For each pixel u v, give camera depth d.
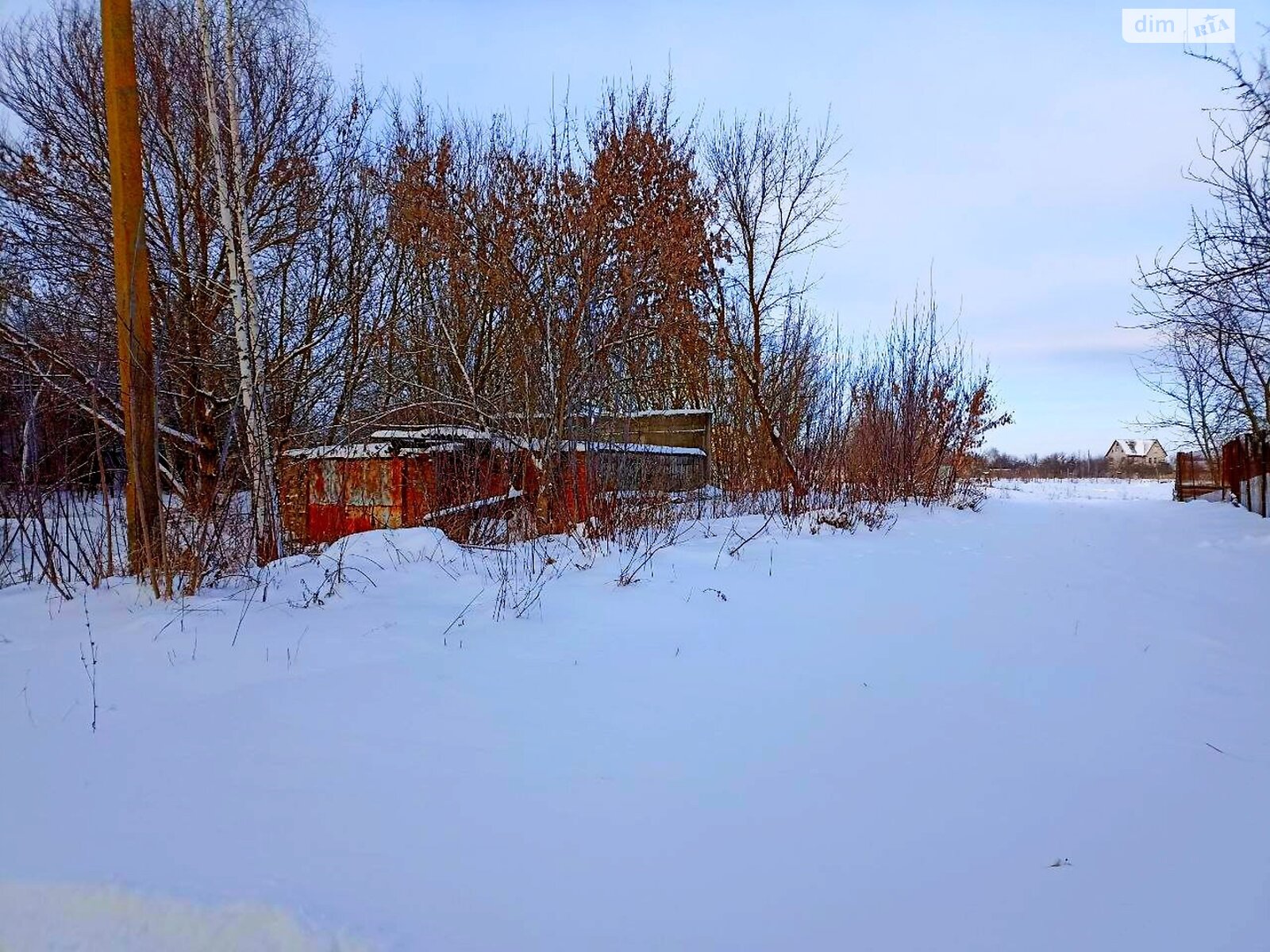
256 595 4.78
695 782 2.60
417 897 1.87
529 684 3.52
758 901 1.92
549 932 1.76
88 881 1.87
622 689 3.52
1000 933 1.81
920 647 4.43
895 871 2.08
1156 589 6.30
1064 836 2.28
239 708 3.07
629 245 9.88
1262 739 3.07
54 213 11.05
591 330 8.91
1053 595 6.03
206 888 1.85
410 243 11.63
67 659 3.57
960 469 16.08
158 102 11.26
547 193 10.37
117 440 7.24
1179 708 3.43
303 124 13.10
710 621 4.84
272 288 12.43
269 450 6.77
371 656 3.79
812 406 13.65
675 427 13.38
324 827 2.19
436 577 5.59
